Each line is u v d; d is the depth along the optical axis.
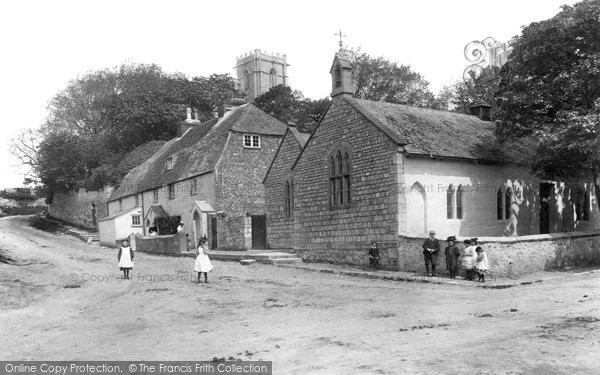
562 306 13.62
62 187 67.44
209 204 39.56
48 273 27.08
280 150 35.22
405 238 23.52
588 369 8.51
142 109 66.38
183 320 15.12
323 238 28.64
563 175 27.31
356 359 9.66
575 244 24.44
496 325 11.81
